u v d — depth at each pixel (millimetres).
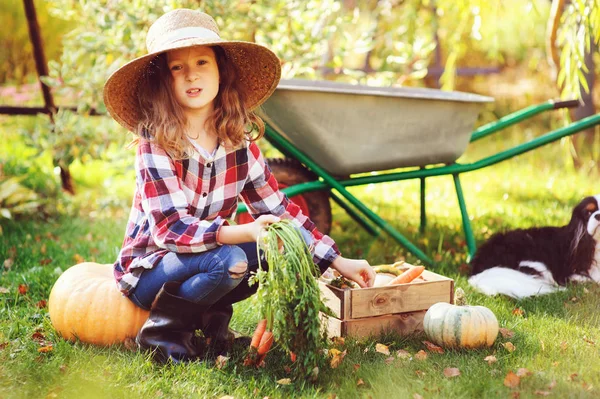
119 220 4980
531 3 5496
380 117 3631
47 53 8508
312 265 2348
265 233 2297
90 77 4898
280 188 3922
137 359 2537
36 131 5113
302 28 5016
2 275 3631
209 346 2678
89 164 6598
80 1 4840
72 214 5137
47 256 4020
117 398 2299
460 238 4453
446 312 2670
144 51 4699
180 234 2393
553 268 3492
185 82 2518
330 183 3771
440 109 3709
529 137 7750
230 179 2648
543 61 9867
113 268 2832
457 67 8984
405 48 5859
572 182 6016
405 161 3816
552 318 3035
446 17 7945
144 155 2496
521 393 2266
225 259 2377
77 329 2674
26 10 5047
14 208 4758
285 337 2270
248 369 2512
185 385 2379
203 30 2545
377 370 2467
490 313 2676
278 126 3654
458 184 3959
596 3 4105
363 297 2727
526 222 4801
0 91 8062
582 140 7148
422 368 2506
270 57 2645
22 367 2477
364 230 4711
